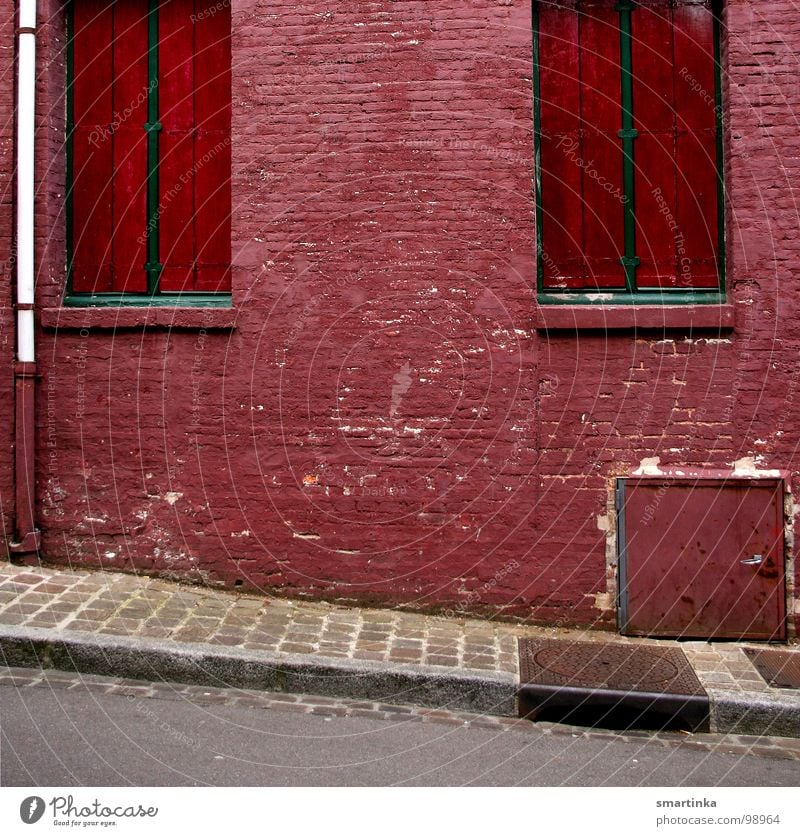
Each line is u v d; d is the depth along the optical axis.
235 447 5.66
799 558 5.32
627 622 5.34
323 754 3.88
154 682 4.61
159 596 5.45
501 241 5.46
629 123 5.60
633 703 4.36
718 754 4.05
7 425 5.76
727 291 5.45
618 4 5.61
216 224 5.89
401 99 5.50
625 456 5.42
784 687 4.54
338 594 5.60
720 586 5.31
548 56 5.64
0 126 5.78
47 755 3.71
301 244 5.58
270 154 5.58
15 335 5.76
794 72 5.30
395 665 4.64
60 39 5.90
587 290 5.61
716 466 5.38
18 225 5.70
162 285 5.89
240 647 4.77
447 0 5.48
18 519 5.69
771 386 5.33
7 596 5.23
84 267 5.93
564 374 5.45
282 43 5.57
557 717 4.41
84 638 4.70
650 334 5.41
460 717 4.40
